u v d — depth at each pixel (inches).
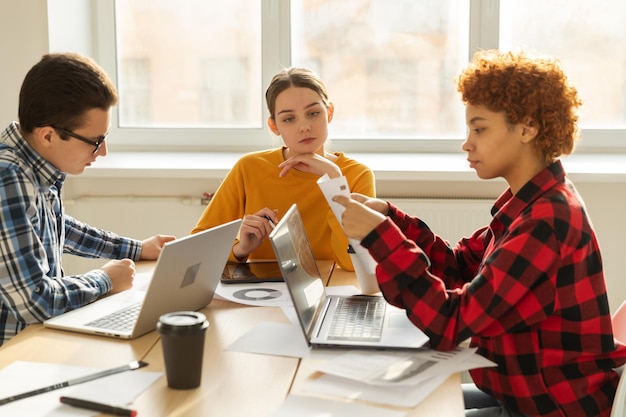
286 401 50.4
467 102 63.0
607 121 140.0
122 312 68.1
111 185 134.4
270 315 68.9
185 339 51.1
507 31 139.2
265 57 141.7
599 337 60.7
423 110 142.2
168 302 64.0
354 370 54.7
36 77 70.6
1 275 66.5
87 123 71.4
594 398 60.3
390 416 48.4
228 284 79.3
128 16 143.3
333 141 143.3
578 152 140.7
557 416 59.5
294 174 91.6
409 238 76.0
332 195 64.4
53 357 58.0
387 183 131.6
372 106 142.6
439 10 139.0
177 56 144.3
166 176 127.8
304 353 59.2
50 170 73.4
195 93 145.1
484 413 62.2
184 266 63.6
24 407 49.1
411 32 140.1
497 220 64.7
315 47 141.7
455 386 53.4
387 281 59.4
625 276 130.3
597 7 137.0
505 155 62.2
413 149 142.9
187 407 49.4
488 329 59.6
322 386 53.0
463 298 58.4
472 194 130.8
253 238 85.4
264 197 91.9
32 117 70.5
